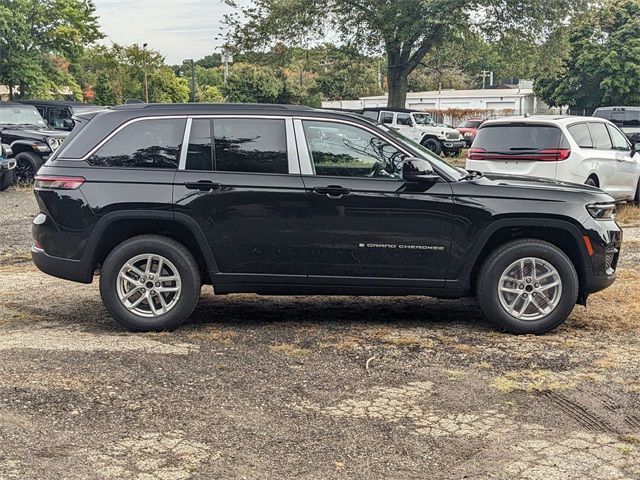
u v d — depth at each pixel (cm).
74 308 693
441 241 602
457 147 2991
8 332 608
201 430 422
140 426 425
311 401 466
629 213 1308
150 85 4844
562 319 611
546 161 1134
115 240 622
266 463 384
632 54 4544
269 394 477
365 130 608
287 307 707
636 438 417
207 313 679
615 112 2634
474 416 446
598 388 493
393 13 2914
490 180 633
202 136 608
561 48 2992
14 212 1362
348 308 705
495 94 5475
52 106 2064
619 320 659
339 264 605
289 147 605
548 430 428
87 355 544
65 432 416
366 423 435
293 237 600
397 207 596
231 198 596
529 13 2838
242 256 603
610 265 625
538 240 609
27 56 3616
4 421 427
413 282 608
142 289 606
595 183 1208
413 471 378
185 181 597
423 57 3241
